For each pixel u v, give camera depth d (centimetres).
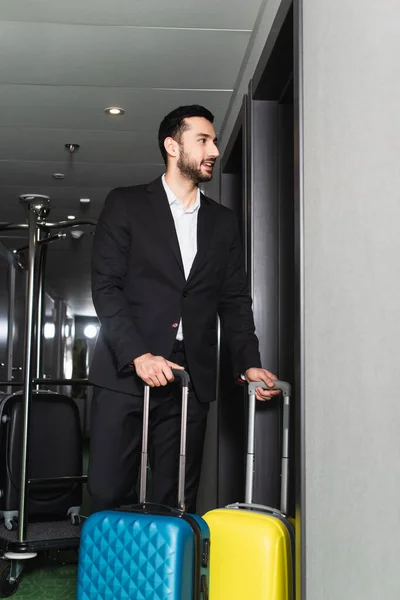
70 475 348
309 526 185
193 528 185
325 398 170
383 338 124
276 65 271
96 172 561
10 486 331
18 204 665
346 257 152
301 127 204
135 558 183
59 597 292
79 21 313
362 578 135
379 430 125
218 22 311
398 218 115
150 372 208
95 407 233
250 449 228
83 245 855
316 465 179
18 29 322
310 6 197
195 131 236
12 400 341
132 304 233
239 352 246
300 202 202
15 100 412
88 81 383
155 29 319
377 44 130
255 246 302
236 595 190
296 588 193
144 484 208
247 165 318
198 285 237
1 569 313
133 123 450
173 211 241
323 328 174
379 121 128
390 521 118
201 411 240
